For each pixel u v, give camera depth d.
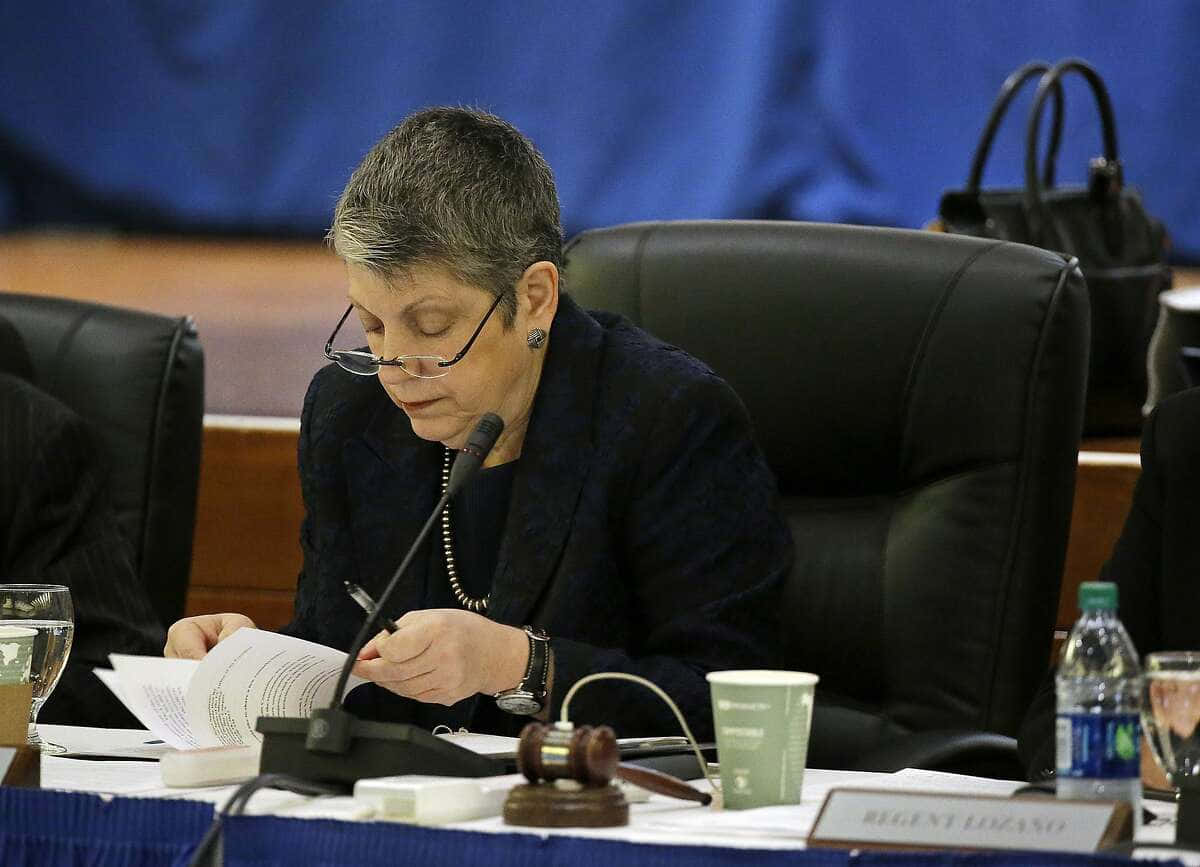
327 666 5.18
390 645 5.32
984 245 7.03
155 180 30.84
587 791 4.17
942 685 6.77
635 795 4.61
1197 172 25.02
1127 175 25.06
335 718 4.63
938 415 6.89
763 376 7.18
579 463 6.34
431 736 4.62
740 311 7.25
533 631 5.78
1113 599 4.33
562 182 28.62
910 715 6.80
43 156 31.05
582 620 6.23
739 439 6.46
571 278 7.62
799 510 7.20
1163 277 11.43
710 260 7.36
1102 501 9.63
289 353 19.45
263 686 5.12
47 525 7.54
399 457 6.70
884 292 7.05
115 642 7.34
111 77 30.62
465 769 4.62
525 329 6.26
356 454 6.77
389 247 5.87
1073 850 3.71
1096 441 11.38
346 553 6.71
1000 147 25.47
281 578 10.50
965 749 6.25
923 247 7.09
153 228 30.91
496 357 6.15
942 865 3.48
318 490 6.82
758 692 4.50
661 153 28.22
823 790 4.76
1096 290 11.12
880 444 7.04
